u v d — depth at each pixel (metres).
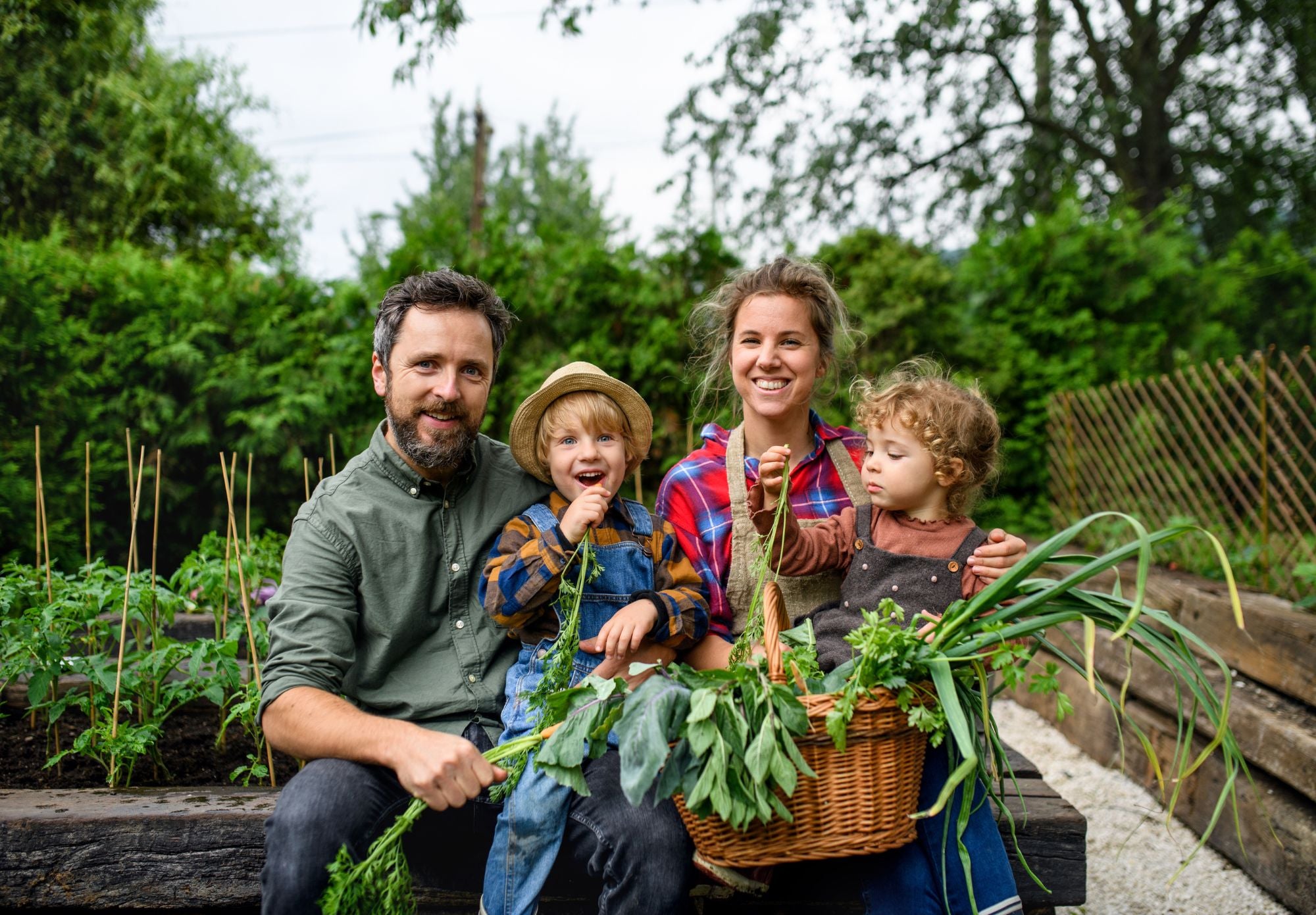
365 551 2.17
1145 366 6.83
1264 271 10.59
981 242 7.36
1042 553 1.73
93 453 5.86
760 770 1.60
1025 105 14.07
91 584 2.92
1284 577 4.20
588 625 2.17
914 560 2.23
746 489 2.48
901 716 1.74
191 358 5.82
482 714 2.19
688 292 6.27
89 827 2.17
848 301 6.60
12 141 12.49
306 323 6.20
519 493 2.38
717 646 2.27
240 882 2.18
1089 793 3.86
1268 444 4.48
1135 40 13.84
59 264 5.91
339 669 2.05
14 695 3.08
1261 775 3.20
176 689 2.71
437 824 2.10
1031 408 6.61
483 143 19.77
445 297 2.19
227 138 15.60
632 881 1.86
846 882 2.16
